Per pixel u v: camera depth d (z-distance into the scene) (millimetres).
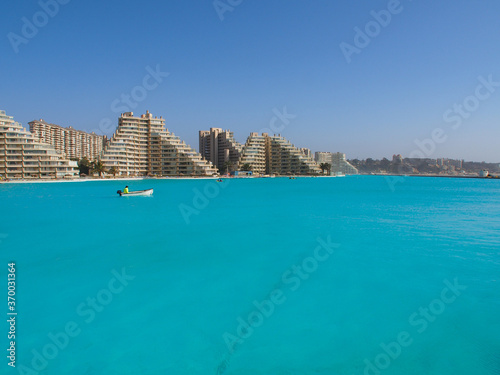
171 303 12148
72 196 66188
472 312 11195
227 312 11367
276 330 10102
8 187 100875
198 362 8516
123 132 177125
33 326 10391
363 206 48969
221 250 20375
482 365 8289
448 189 105500
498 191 93125
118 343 9414
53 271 16000
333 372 8016
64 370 8203
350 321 10625
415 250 20094
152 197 64812
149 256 18922
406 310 11367
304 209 44375
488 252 19562
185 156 189125
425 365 8273
